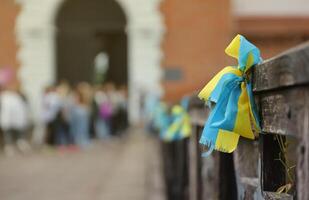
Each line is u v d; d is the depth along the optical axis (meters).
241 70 3.80
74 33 58.59
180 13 44.53
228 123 3.83
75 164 24.89
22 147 31.67
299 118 2.75
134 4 44.59
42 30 44.00
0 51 43.97
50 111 32.16
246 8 46.31
